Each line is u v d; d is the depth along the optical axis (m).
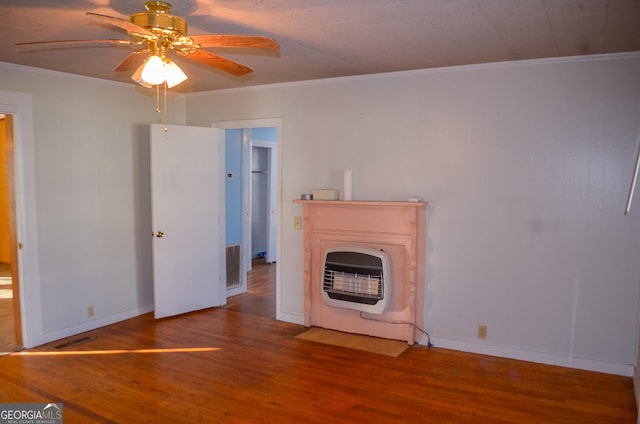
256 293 5.95
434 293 4.07
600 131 3.45
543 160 3.63
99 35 3.05
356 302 4.14
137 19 2.16
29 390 3.27
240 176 5.91
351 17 2.66
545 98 3.59
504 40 3.10
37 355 3.89
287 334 4.41
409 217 4.02
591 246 3.52
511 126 3.72
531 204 3.69
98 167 4.55
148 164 5.04
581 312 3.58
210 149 5.12
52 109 4.14
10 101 3.84
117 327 4.61
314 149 4.57
